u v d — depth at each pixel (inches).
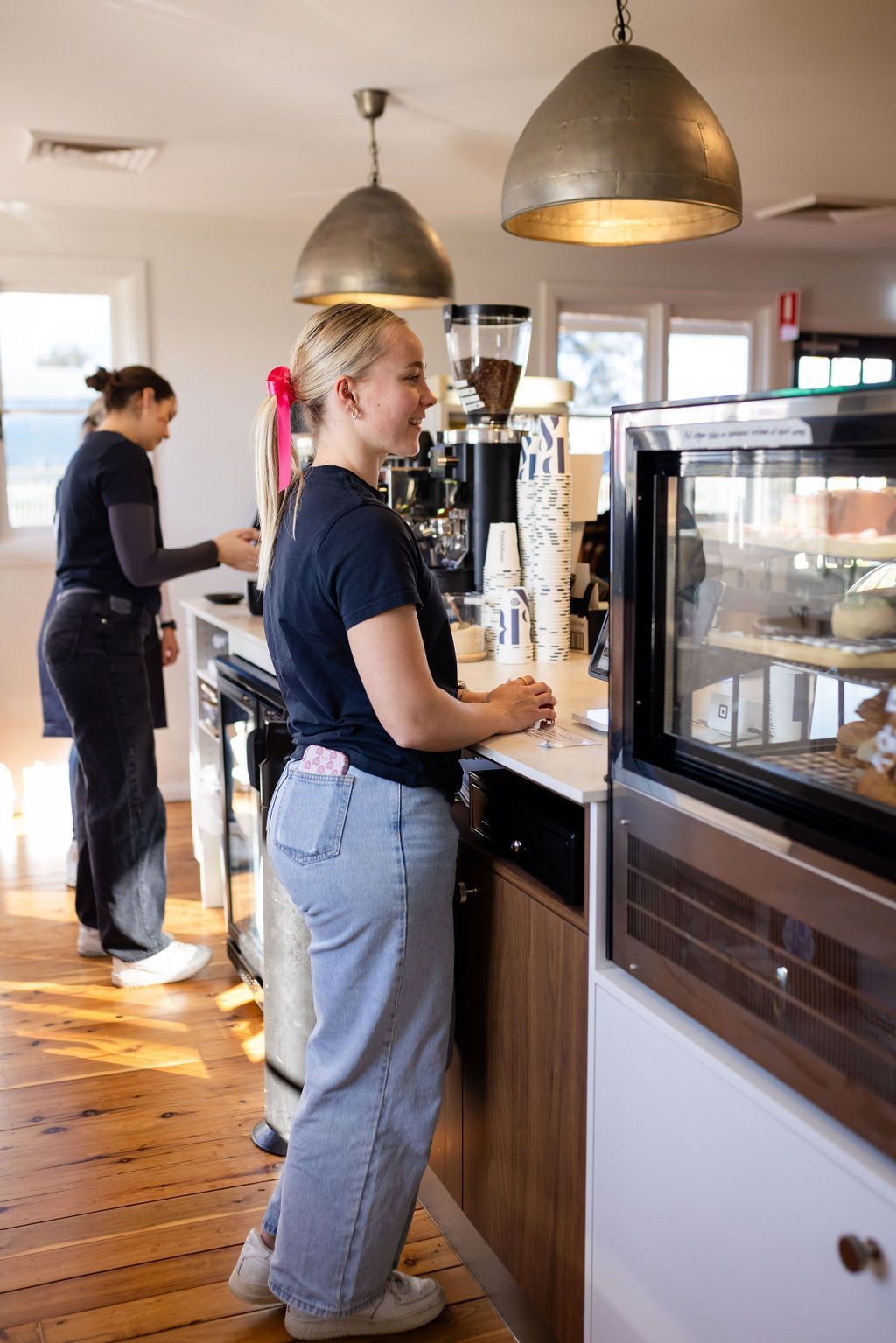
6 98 128.5
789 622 43.1
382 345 60.6
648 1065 52.5
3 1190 82.1
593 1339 59.0
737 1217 46.9
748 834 45.6
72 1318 69.6
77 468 111.5
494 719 63.7
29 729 184.1
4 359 180.5
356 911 59.7
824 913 41.8
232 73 121.7
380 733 60.2
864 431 38.6
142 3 103.6
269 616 63.7
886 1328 39.3
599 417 213.3
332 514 57.9
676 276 210.4
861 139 145.9
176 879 149.8
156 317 183.2
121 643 113.2
